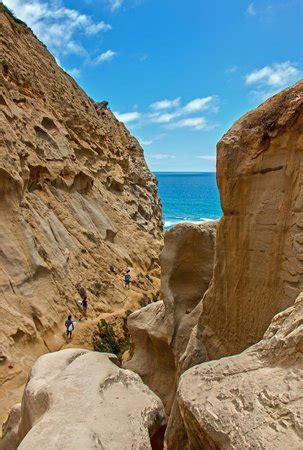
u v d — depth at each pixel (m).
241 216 8.09
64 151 28.67
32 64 33.66
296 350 4.61
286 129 7.11
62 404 5.66
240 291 8.21
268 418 4.04
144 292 27.53
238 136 8.14
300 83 7.29
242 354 5.30
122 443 5.10
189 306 12.48
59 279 20.30
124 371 6.89
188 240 12.62
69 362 7.44
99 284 23.64
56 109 34.16
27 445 4.70
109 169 40.31
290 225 6.98
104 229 29.16
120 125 60.28
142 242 35.16
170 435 7.59
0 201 18.56
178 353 11.45
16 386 13.65
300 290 6.56
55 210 24.83
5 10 36.41
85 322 19.95
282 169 7.26
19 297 16.91
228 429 4.15
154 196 56.12
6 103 23.72
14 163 19.89
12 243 18.09
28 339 15.80
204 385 5.03
